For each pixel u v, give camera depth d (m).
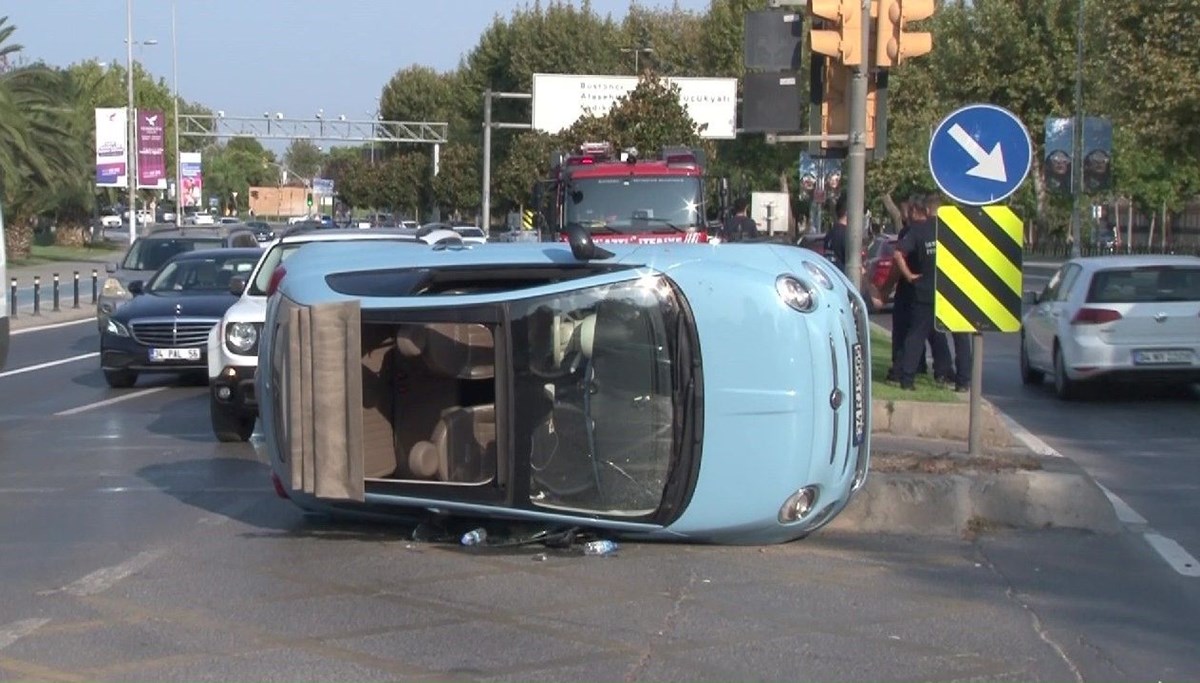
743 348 8.21
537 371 8.40
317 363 8.49
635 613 7.48
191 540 9.28
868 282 29.89
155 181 50.81
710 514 8.34
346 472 8.50
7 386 19.19
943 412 12.84
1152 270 16.95
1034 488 9.77
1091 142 38.31
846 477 8.58
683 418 8.26
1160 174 54.62
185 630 7.21
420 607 7.61
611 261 8.55
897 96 47.72
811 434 8.26
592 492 8.46
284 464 8.98
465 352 8.87
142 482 11.52
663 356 8.30
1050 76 45.53
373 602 7.71
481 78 68.94
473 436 8.79
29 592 7.97
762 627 7.25
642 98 43.59
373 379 9.05
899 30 12.11
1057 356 17.41
